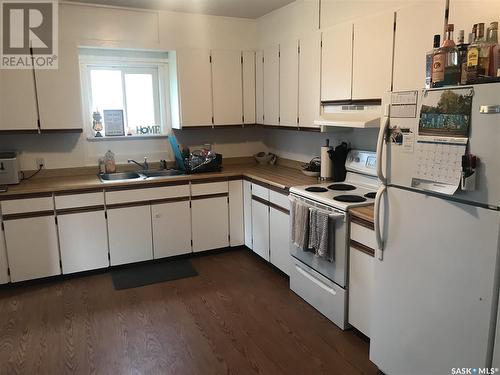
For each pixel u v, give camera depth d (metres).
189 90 4.11
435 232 1.80
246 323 2.83
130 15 3.92
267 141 4.94
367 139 3.26
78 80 3.62
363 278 2.48
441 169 1.73
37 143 3.83
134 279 3.60
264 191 3.69
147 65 4.26
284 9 3.92
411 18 2.36
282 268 3.49
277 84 3.96
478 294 1.63
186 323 2.84
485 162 1.55
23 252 3.38
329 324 2.80
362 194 2.90
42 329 2.78
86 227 3.56
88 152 4.07
